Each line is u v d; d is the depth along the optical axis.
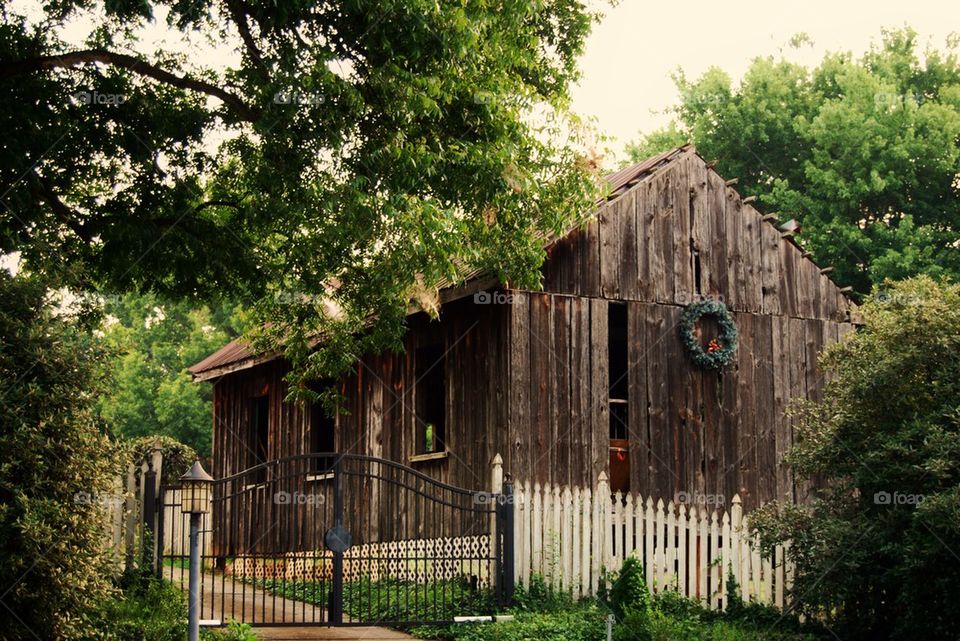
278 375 24.91
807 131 37.34
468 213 16.05
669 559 16.16
